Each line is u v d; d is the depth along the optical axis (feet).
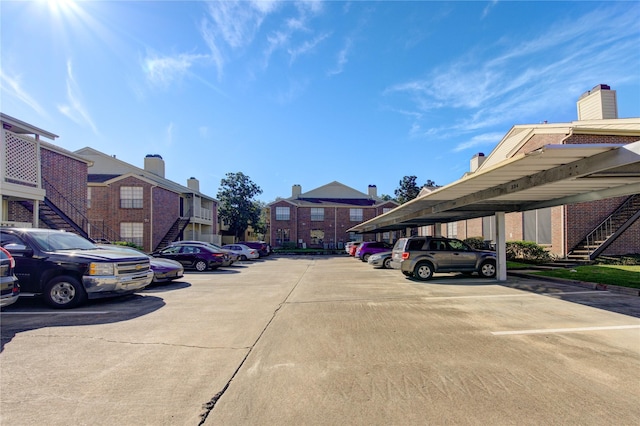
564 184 27.91
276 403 11.09
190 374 13.32
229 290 34.63
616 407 10.78
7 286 21.12
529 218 61.98
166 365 14.20
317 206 140.05
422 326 20.21
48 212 51.49
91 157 103.24
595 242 50.26
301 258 99.45
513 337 17.95
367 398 11.41
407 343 17.06
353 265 69.15
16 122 39.88
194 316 22.88
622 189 28.73
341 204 142.00
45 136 44.98
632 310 24.06
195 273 52.80
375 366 14.12
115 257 26.71
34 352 15.69
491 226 74.02
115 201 84.43
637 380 12.71
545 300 27.78
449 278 42.93
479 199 35.22
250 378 12.96
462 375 13.21
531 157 21.86
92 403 11.03
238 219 151.12
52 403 11.02
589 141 46.50
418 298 29.17
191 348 16.31
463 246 43.16
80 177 59.72
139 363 14.40
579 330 19.17
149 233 84.43
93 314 23.38
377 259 61.00
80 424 9.85
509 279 40.91
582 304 26.12
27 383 12.46
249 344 16.96
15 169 40.75
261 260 89.25
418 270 41.39
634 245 50.11
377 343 17.07
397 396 11.53
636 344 16.75
